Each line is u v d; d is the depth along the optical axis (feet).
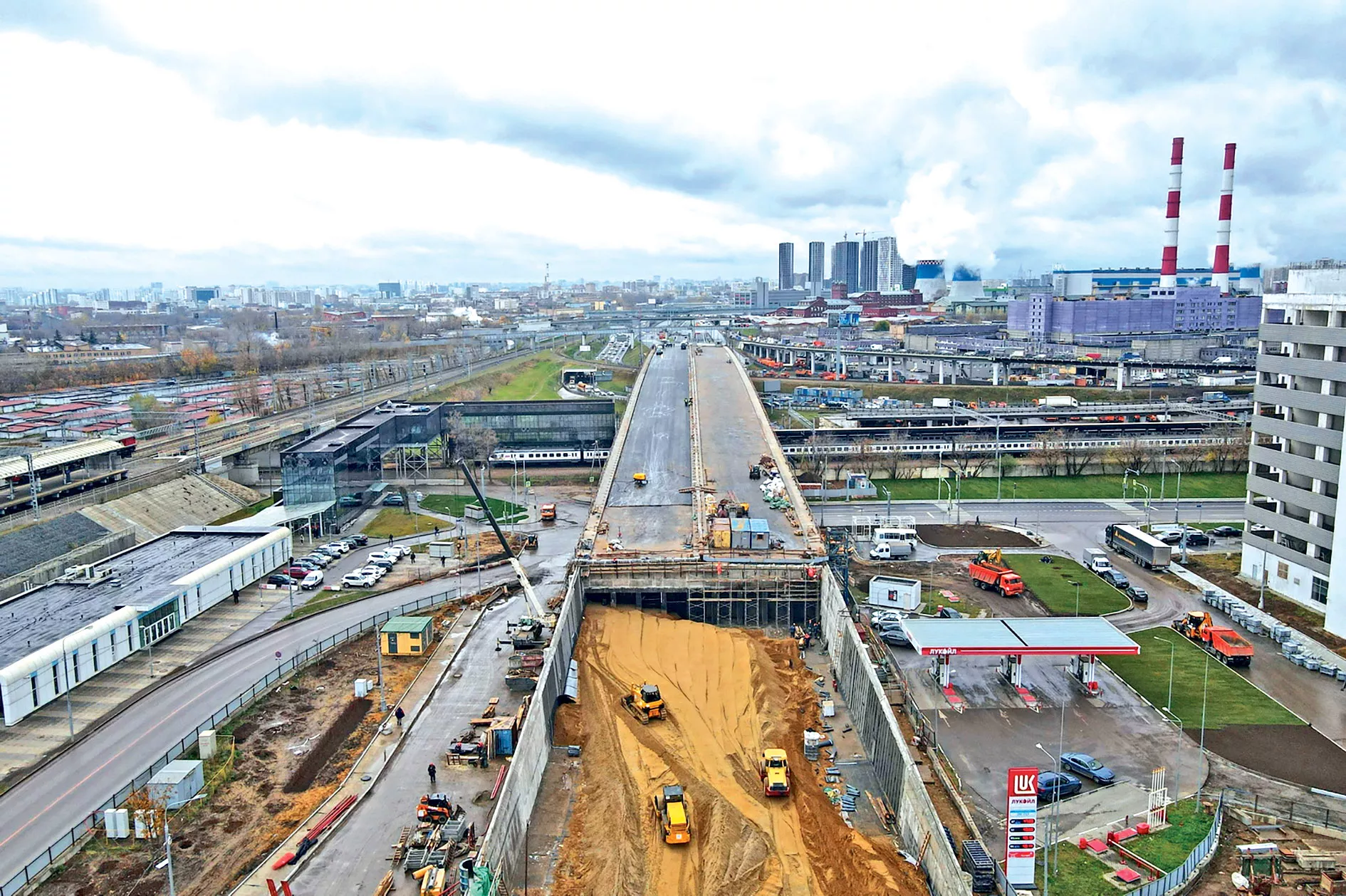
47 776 286.87
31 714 324.19
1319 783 285.23
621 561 425.69
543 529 583.99
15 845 251.80
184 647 392.68
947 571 490.90
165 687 351.25
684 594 421.18
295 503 570.46
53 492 570.46
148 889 234.58
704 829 253.65
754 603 417.49
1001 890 228.43
